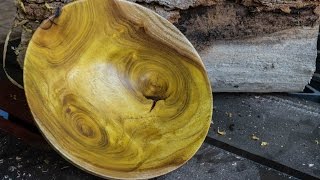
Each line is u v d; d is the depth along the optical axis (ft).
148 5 1.75
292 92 2.03
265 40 1.88
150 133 1.58
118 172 1.45
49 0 1.67
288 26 1.86
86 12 1.52
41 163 1.61
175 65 1.61
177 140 1.57
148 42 1.61
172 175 1.61
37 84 1.44
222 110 1.91
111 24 1.57
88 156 1.45
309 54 1.92
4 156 1.62
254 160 1.71
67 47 1.52
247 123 1.85
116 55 1.61
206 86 1.58
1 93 1.80
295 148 1.75
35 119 1.39
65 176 1.57
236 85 1.96
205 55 1.88
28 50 1.43
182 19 1.80
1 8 2.51
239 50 1.89
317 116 1.93
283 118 1.90
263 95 2.02
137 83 1.64
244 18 1.84
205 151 1.72
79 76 1.56
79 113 1.52
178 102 1.61
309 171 1.66
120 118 1.59
